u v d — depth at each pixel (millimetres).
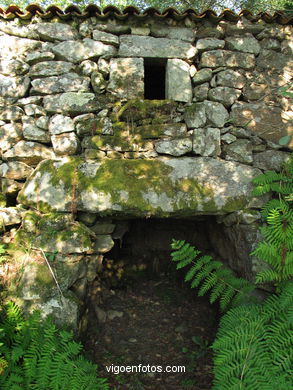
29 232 2699
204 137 2906
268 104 3039
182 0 6730
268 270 2357
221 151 2967
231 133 2973
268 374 1801
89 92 2973
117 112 2932
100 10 2883
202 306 3453
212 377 2533
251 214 2730
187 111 2957
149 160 2857
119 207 2646
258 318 2123
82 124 2900
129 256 4117
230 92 2996
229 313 2275
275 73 3086
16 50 2990
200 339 2926
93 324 2930
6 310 2346
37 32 2969
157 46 2982
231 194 2781
